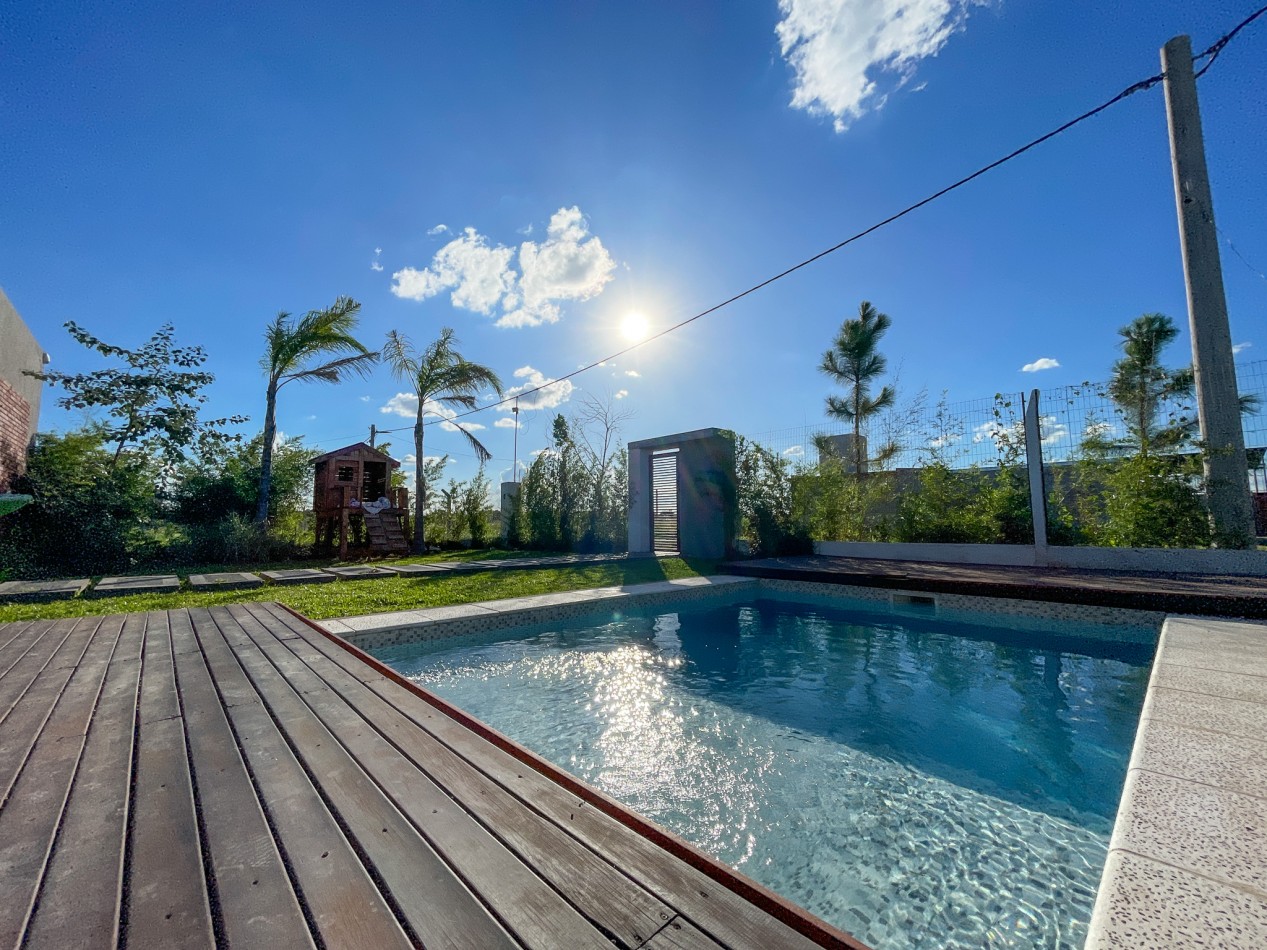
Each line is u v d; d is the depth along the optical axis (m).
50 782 1.66
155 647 3.60
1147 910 1.15
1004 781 2.68
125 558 9.57
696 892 1.13
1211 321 6.39
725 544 9.82
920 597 6.16
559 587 6.95
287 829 1.38
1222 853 1.33
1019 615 5.43
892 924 1.76
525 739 3.18
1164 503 6.44
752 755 2.98
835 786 2.64
